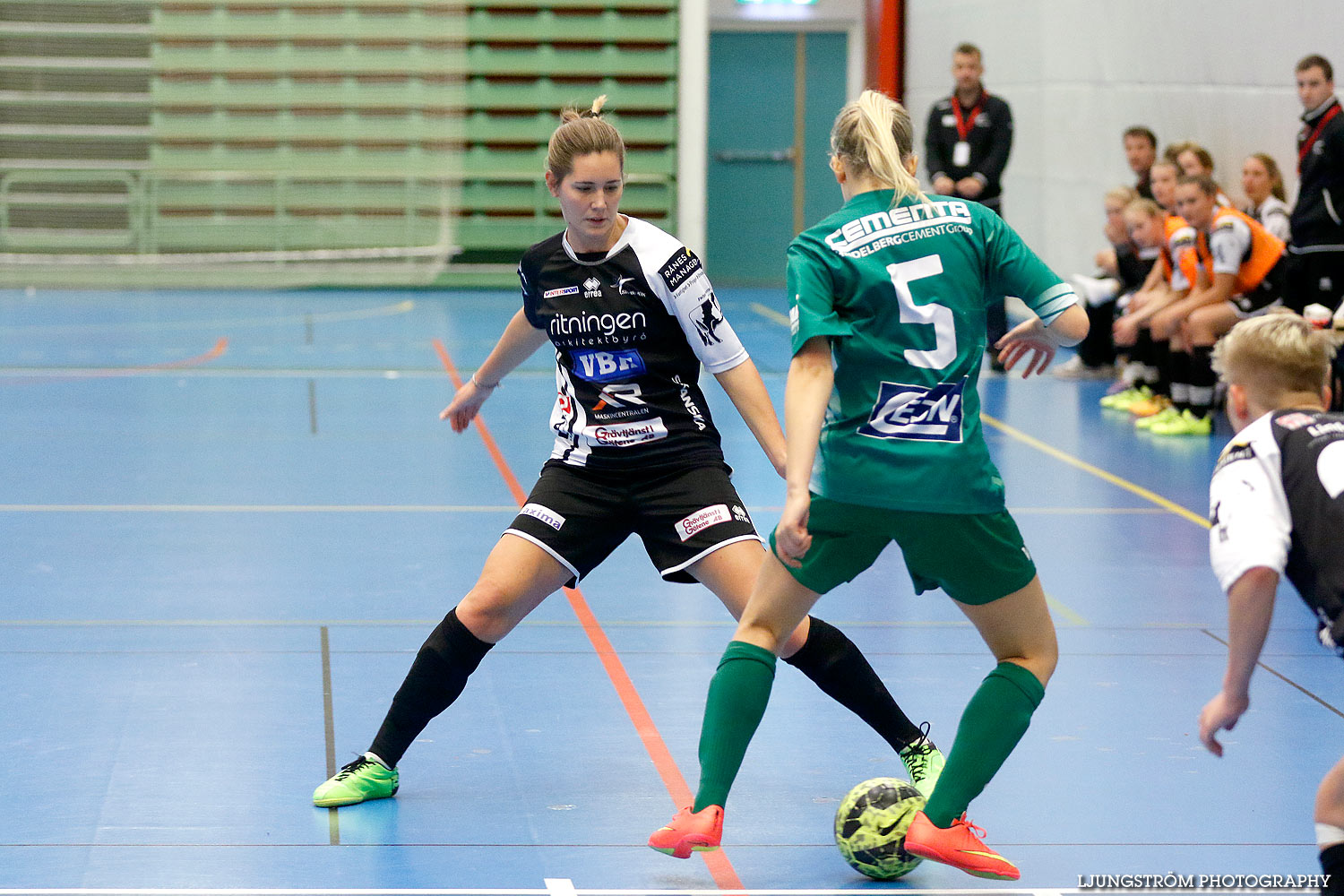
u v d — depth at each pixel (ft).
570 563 46.57
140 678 60.13
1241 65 146.72
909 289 39.75
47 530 85.76
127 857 43.47
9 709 56.24
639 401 45.88
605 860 43.96
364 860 43.57
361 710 56.80
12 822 45.91
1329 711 57.88
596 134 43.60
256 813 47.01
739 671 41.14
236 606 71.00
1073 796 49.39
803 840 45.75
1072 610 72.59
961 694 59.36
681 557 45.65
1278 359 36.50
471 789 49.34
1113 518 93.45
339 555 81.30
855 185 41.63
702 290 44.78
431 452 111.34
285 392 138.21
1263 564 33.58
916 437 39.78
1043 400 143.02
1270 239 121.49
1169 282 134.41
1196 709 58.23
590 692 59.52
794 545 38.17
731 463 108.17
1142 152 150.92
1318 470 34.17
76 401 130.72
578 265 45.11
